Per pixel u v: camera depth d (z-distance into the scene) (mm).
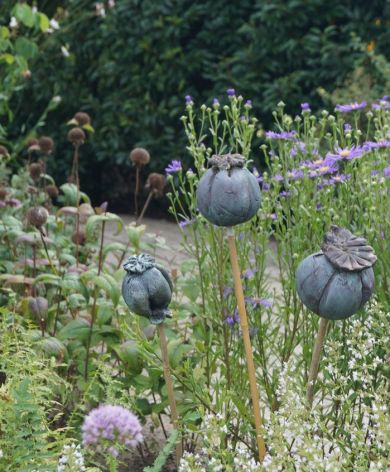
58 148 9812
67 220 5395
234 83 8555
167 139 9094
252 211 2781
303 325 3549
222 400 3193
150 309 2910
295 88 8289
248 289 3664
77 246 4504
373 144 3645
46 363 3605
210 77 8680
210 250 3604
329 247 2674
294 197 3721
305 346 3475
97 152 9602
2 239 4922
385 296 3387
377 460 2762
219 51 8938
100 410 2512
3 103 8016
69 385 3570
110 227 8836
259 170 8305
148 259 2898
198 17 8852
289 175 3711
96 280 3736
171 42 9000
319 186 3748
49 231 5078
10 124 9750
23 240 4133
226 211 2746
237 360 3584
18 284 4555
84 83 9688
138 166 4555
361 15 8258
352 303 2672
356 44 7797
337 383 3205
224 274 3705
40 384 3297
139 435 2525
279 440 2730
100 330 3832
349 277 2648
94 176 10289
